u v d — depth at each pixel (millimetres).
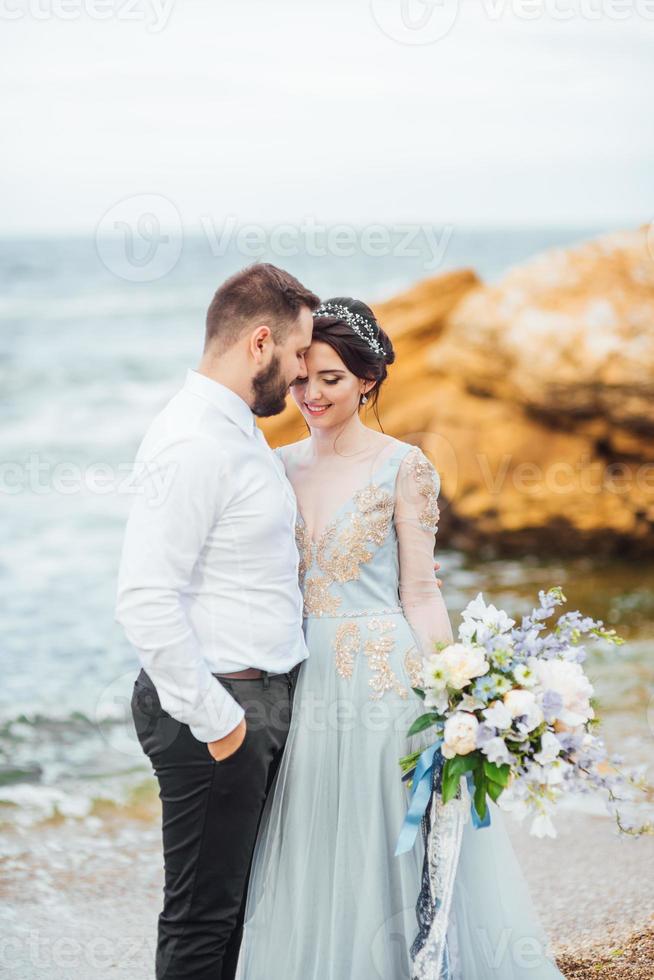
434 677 2334
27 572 8445
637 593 7836
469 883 2600
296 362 2486
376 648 2576
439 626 2680
